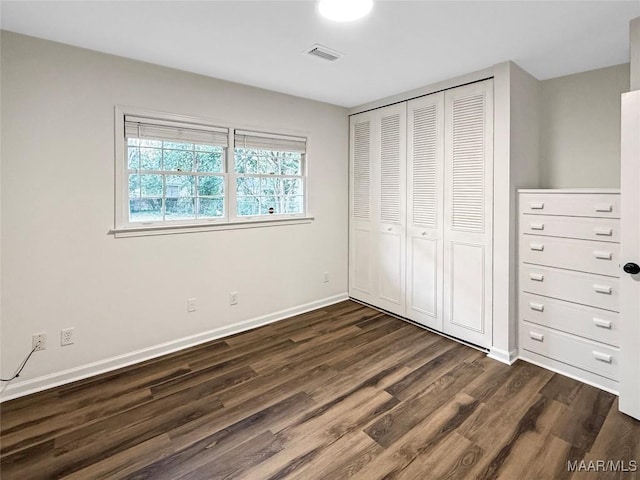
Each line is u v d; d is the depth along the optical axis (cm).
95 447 179
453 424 197
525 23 203
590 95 279
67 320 242
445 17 196
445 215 313
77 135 239
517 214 273
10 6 185
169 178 291
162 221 286
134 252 268
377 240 386
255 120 328
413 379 247
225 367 265
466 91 290
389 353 288
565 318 249
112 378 248
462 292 304
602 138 275
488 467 166
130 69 257
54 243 235
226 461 170
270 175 352
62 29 212
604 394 226
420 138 331
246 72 287
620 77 265
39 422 199
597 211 230
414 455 174
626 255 199
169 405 216
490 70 272
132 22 203
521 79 275
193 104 289
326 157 392
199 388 236
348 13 192
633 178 195
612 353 227
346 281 429
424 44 231
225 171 319
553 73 285
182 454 175
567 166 293
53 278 236
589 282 236
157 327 283
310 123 372
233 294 327
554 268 254
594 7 186
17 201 221
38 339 231
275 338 318
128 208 269
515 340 279
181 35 219
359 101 378
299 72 286
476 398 223
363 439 185
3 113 213
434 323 330
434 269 327
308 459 171
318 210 389
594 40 226
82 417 204
